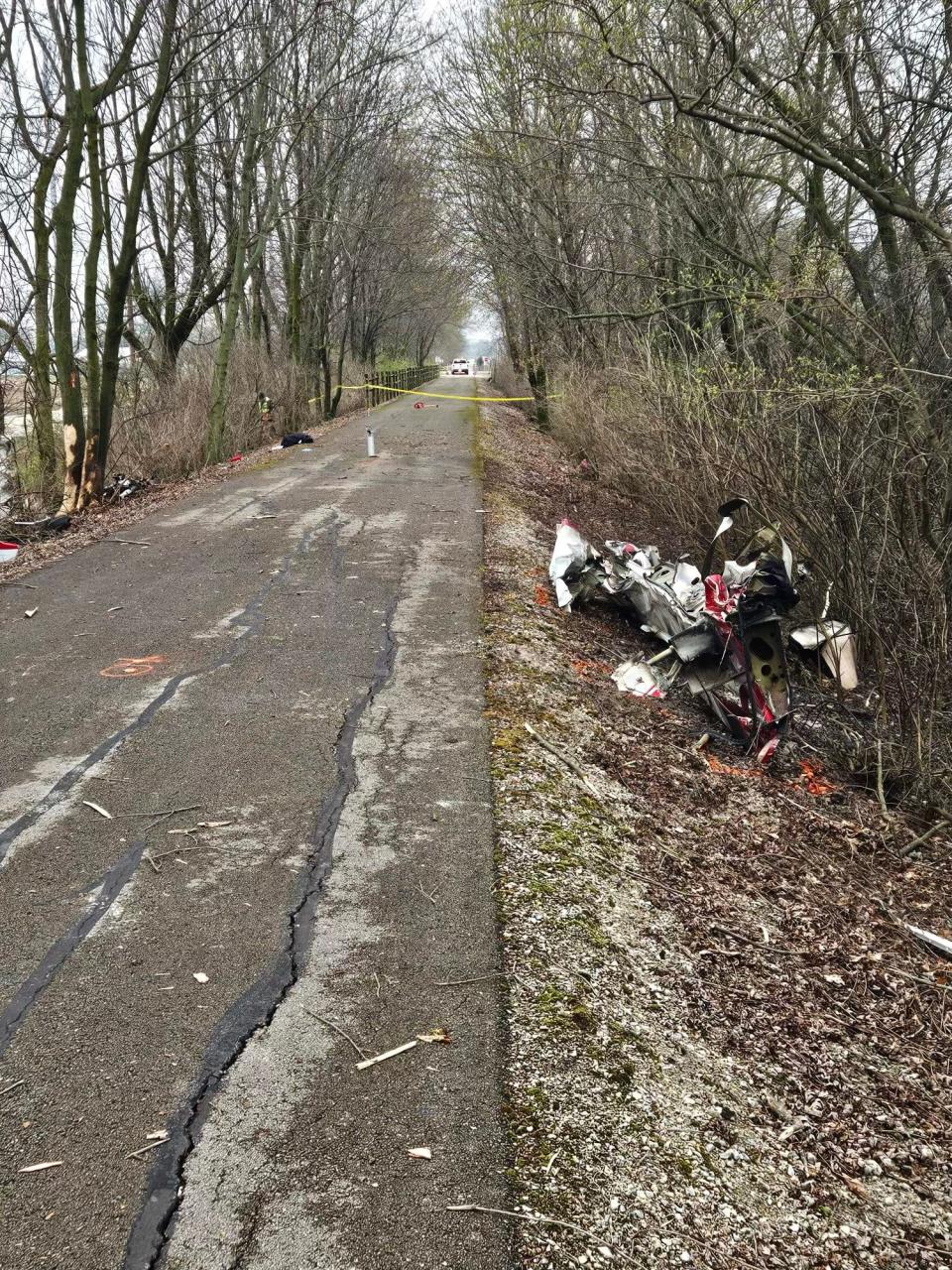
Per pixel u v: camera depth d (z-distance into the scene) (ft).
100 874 13.26
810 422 28.14
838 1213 9.34
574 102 39.17
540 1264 7.72
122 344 79.92
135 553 33.24
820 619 25.63
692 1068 10.72
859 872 17.22
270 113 67.62
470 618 25.81
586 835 15.37
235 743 17.70
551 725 19.51
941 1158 10.59
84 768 16.58
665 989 12.11
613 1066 10.18
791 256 34.37
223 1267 7.54
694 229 39.78
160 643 23.48
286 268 94.27
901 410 25.44
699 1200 8.85
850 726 23.65
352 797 15.70
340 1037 10.20
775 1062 11.44
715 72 33.24
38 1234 7.78
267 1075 9.63
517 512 41.96
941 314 30.27
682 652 21.62
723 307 38.75
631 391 44.11
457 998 10.89
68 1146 8.70
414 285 156.76
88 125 43.27
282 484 48.11
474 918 12.47
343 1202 8.18
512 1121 9.16
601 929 12.86
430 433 74.23
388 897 12.88
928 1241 9.34
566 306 64.08
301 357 97.86
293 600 27.30
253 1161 8.57
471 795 15.87
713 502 32.73
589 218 56.80
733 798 19.04
